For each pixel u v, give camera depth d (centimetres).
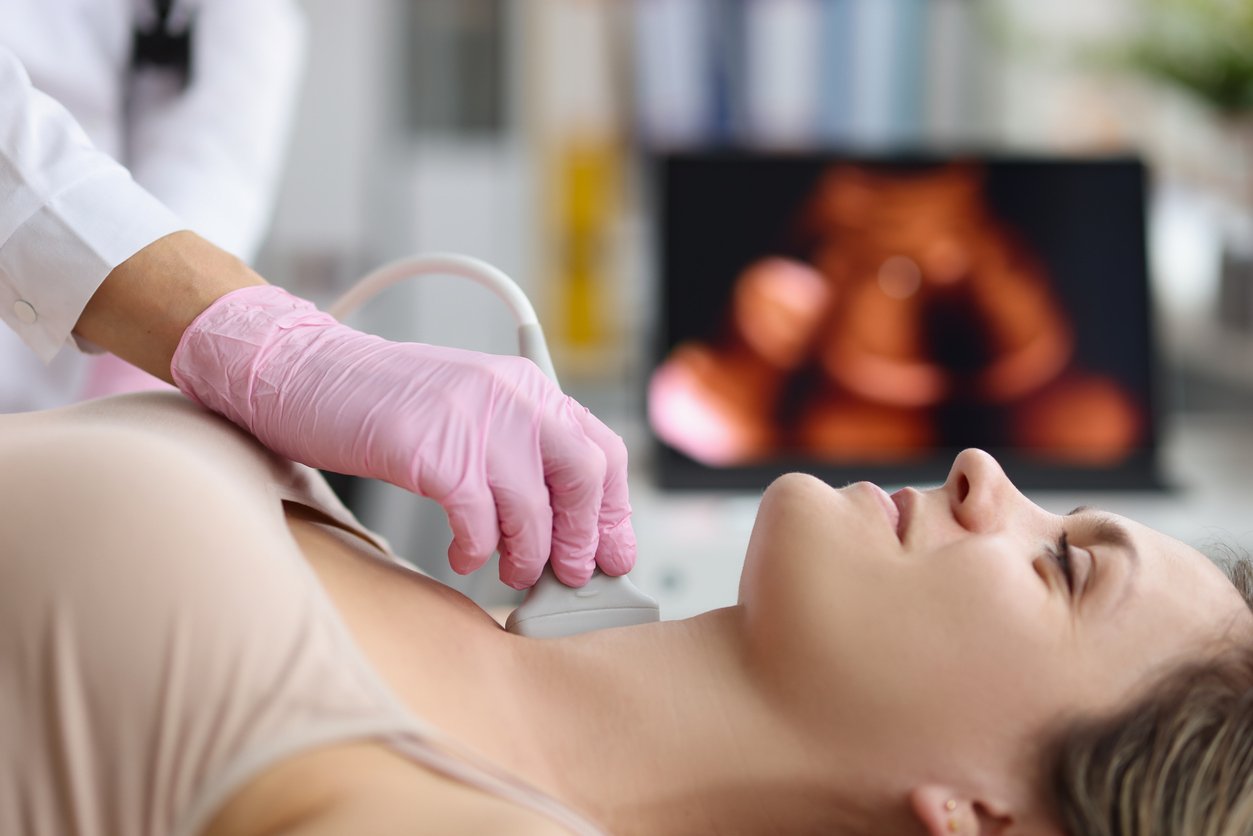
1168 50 296
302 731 68
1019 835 89
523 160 364
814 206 264
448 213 367
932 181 265
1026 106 358
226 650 71
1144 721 86
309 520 94
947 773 87
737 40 357
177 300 94
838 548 88
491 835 65
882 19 356
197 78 137
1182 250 343
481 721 83
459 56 362
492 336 369
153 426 86
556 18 356
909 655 86
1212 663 88
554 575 94
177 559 73
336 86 343
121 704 70
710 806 89
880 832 91
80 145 99
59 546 73
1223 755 84
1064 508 264
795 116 361
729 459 264
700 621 93
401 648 84
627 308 366
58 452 79
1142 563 92
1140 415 268
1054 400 267
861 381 265
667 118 360
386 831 65
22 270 96
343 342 90
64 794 70
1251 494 279
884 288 265
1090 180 267
